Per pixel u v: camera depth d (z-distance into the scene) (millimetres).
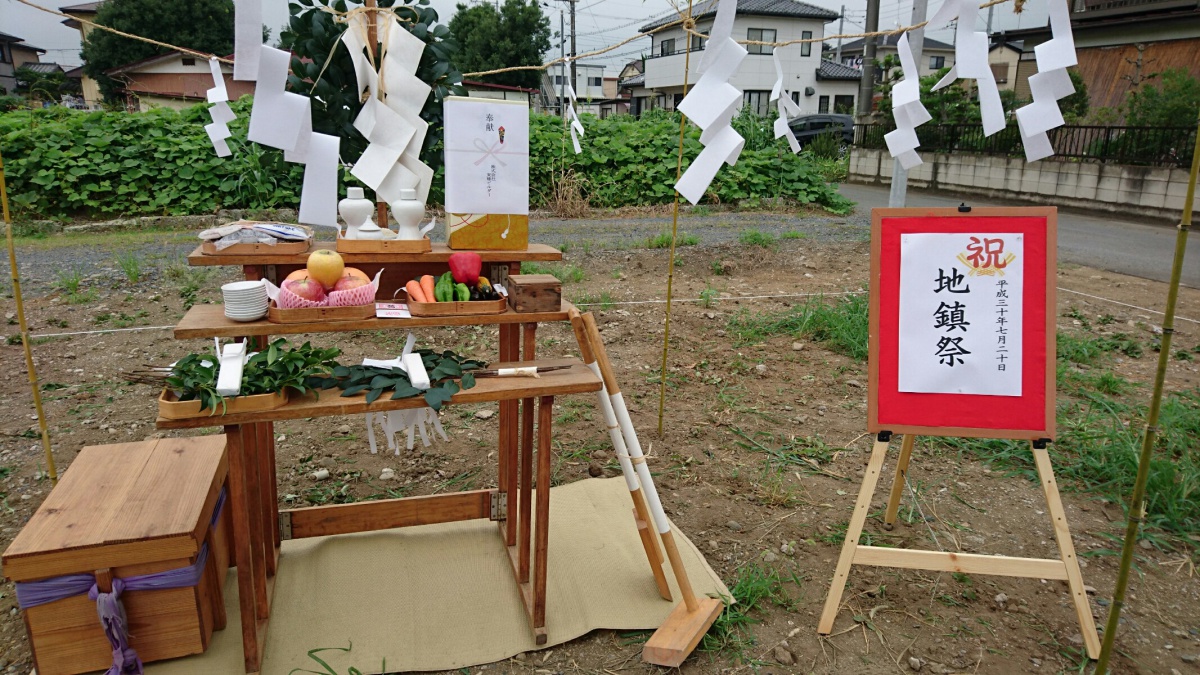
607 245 9055
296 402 2121
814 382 4762
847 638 2512
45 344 5121
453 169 2514
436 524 3107
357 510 2820
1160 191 11492
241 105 10562
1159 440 3881
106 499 2293
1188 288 7191
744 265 7961
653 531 2613
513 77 34219
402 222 2494
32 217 9609
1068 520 3248
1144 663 2402
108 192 9992
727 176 12961
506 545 2895
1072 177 12688
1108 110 13383
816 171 13453
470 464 3666
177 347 5117
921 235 2426
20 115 10336
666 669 2350
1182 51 13852
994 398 2410
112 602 2076
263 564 2359
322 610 2551
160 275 6910
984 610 2668
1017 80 20000
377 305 2379
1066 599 2732
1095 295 6871
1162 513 3258
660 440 3941
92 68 28188
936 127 15445
